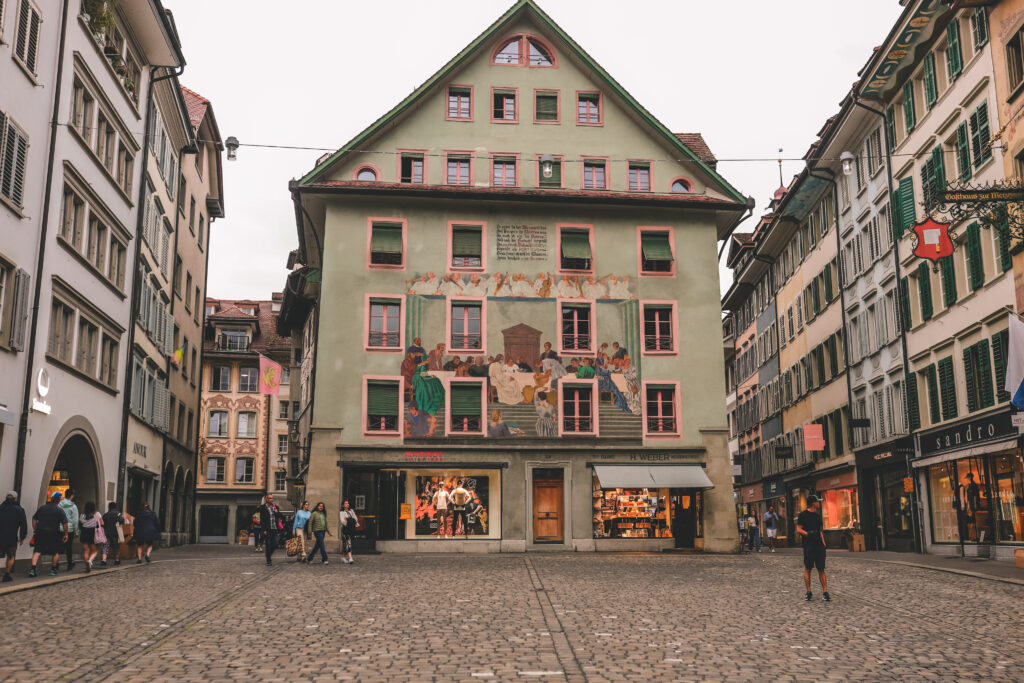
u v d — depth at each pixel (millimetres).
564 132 36188
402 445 32844
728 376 64562
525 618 13680
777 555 32250
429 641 11469
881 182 34844
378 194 34250
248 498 62812
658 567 24031
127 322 30047
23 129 21438
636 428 33844
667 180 36188
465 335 33938
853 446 38281
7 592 16141
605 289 34812
